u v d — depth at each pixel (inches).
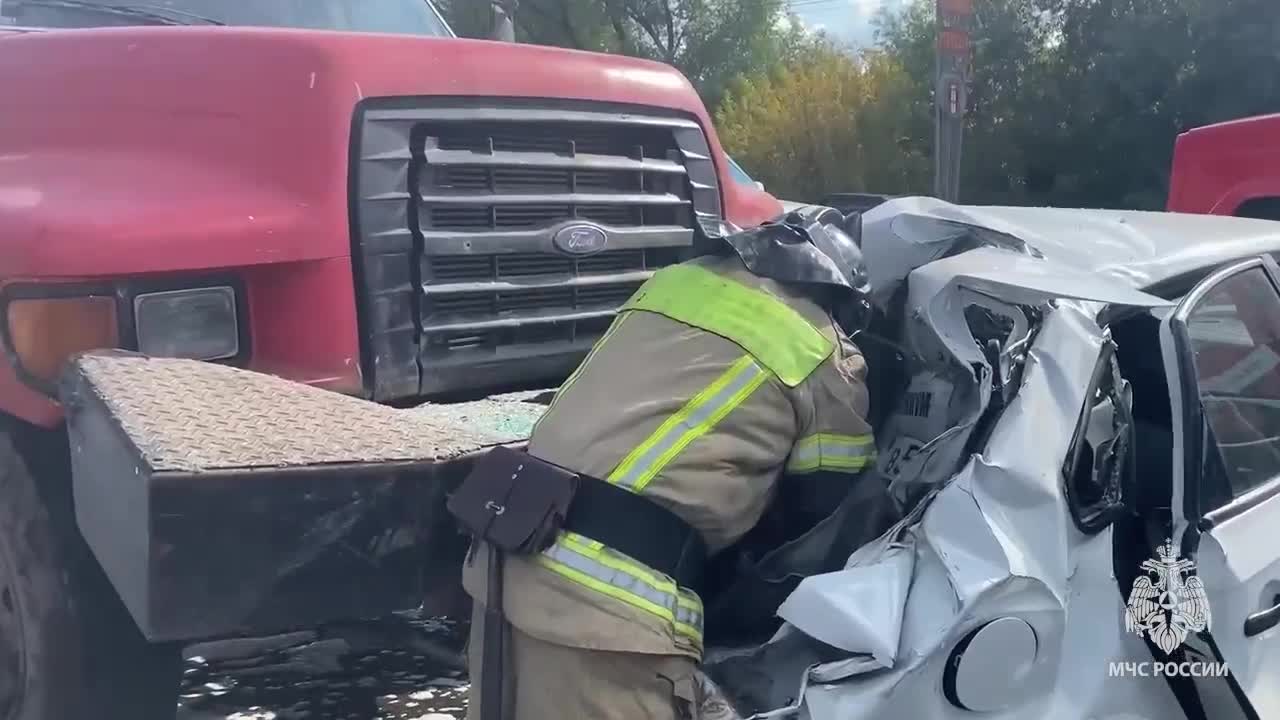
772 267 90.6
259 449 78.5
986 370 90.4
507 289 120.4
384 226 112.0
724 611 94.1
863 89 1060.5
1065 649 86.0
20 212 98.8
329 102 109.6
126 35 120.3
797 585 90.4
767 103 1112.8
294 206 107.8
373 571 81.0
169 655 109.3
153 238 98.0
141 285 98.7
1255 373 105.0
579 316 126.6
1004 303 94.7
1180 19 794.8
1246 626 93.9
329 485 78.1
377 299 111.4
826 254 93.0
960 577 79.0
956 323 95.7
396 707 128.8
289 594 77.4
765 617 94.0
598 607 80.5
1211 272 108.2
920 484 92.8
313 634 110.0
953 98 499.5
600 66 131.0
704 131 141.2
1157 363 95.0
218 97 113.8
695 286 91.7
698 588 91.4
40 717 100.3
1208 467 93.7
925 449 94.5
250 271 104.9
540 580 82.4
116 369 90.4
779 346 86.7
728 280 91.5
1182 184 236.1
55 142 122.1
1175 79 813.2
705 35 1397.6
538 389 125.0
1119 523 91.2
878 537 90.2
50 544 99.0
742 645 95.3
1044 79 885.2
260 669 136.4
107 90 119.6
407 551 82.4
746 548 96.0
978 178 926.4
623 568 81.4
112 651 102.6
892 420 107.8
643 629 80.3
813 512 90.3
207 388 90.1
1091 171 878.4
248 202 106.6
